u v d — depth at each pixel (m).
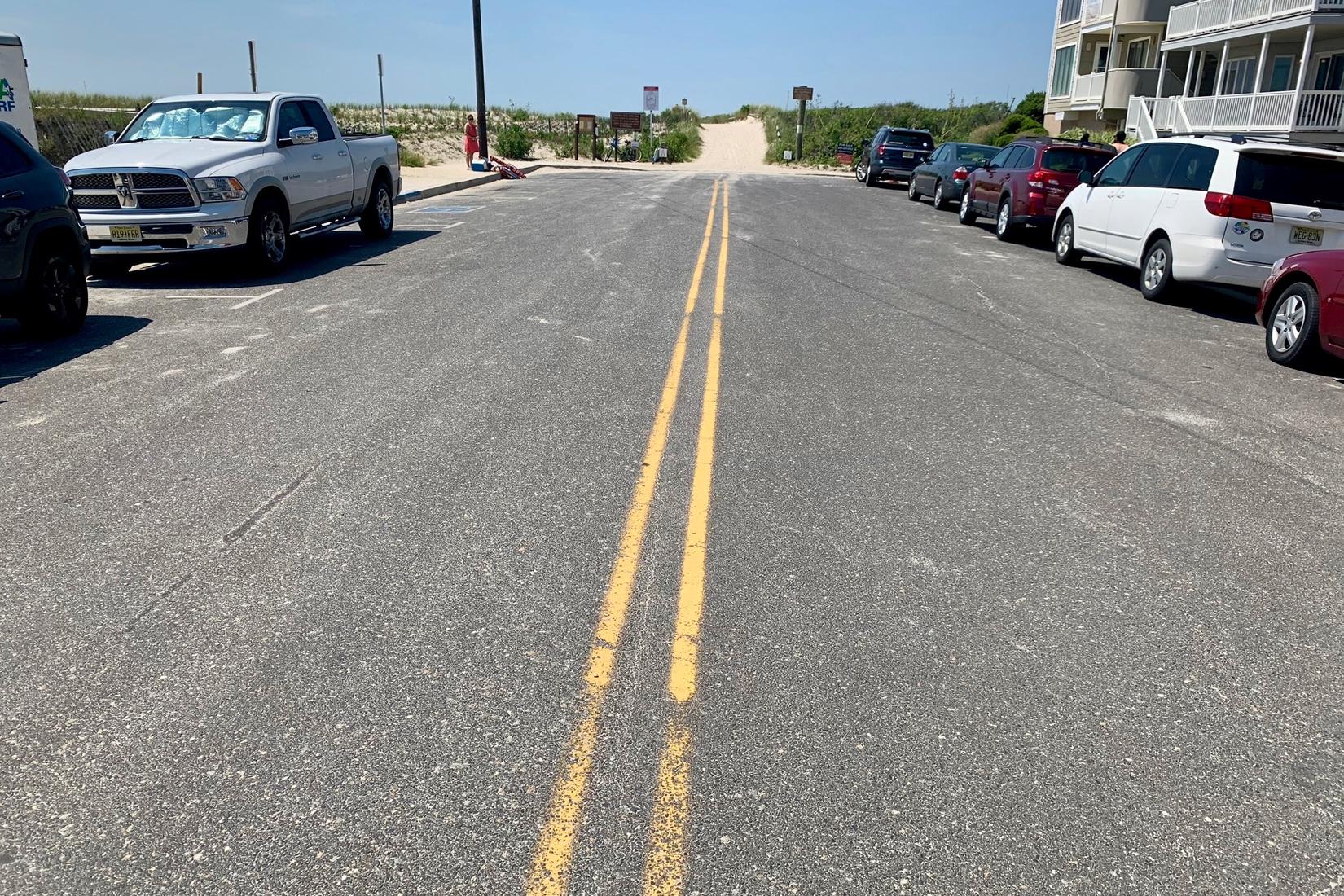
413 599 4.08
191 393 6.81
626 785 3.04
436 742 3.21
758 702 3.46
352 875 2.67
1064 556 4.66
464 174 28.86
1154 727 3.39
